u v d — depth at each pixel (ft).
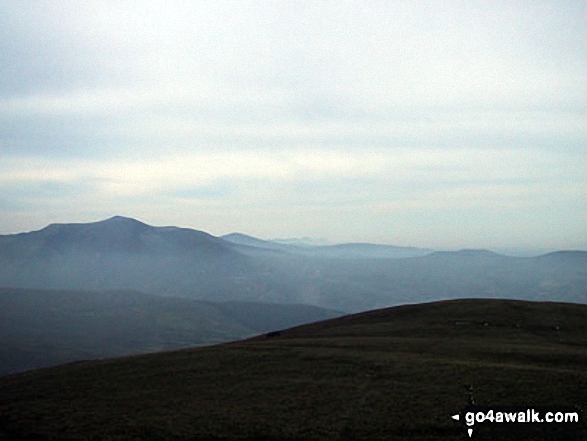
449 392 132.46
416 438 110.83
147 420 125.08
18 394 155.43
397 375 148.36
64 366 190.70
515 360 162.71
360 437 112.06
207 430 117.70
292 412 125.49
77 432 120.88
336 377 150.51
